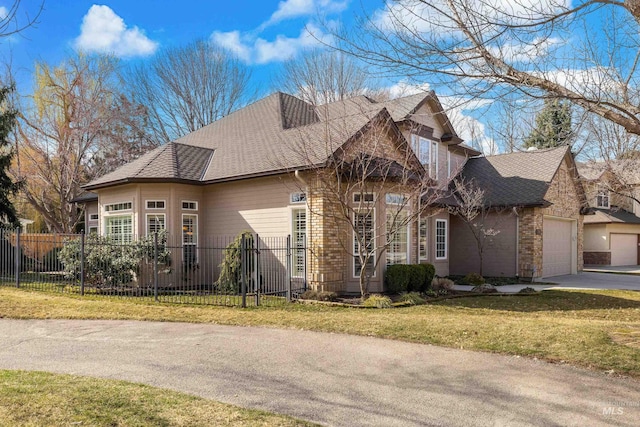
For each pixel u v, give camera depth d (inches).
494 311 419.8
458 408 183.5
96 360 251.8
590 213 861.8
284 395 197.9
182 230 580.7
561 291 550.3
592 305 463.2
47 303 429.7
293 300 450.6
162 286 548.1
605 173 468.1
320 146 509.0
